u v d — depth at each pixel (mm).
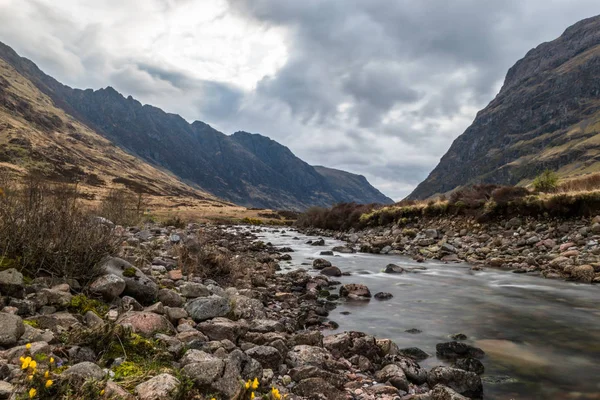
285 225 69562
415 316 9484
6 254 6137
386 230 32875
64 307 5363
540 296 11727
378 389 5031
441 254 20984
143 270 9266
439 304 10742
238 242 26359
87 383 2906
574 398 5223
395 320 9133
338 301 11086
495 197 25438
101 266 6734
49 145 167375
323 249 25875
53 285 6027
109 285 6184
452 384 5387
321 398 4441
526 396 5297
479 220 25391
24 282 5652
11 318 3986
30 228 6379
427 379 5664
